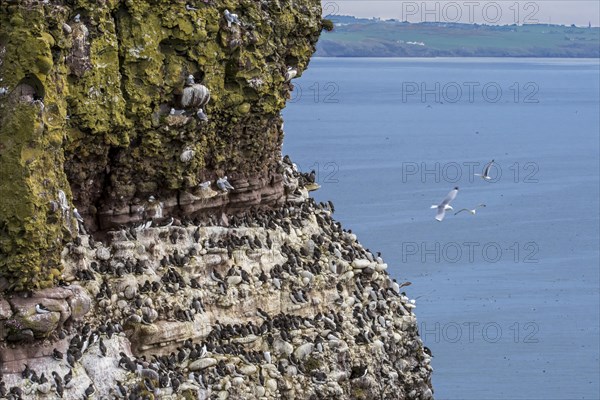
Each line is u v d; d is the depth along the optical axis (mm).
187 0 162875
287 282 175125
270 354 167750
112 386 146125
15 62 138250
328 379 171125
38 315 140250
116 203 160875
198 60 164500
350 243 190625
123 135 157375
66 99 148875
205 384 156500
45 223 140500
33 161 138750
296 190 189500
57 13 142125
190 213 169250
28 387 140375
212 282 165875
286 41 180000
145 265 157875
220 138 172875
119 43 157500
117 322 152125
